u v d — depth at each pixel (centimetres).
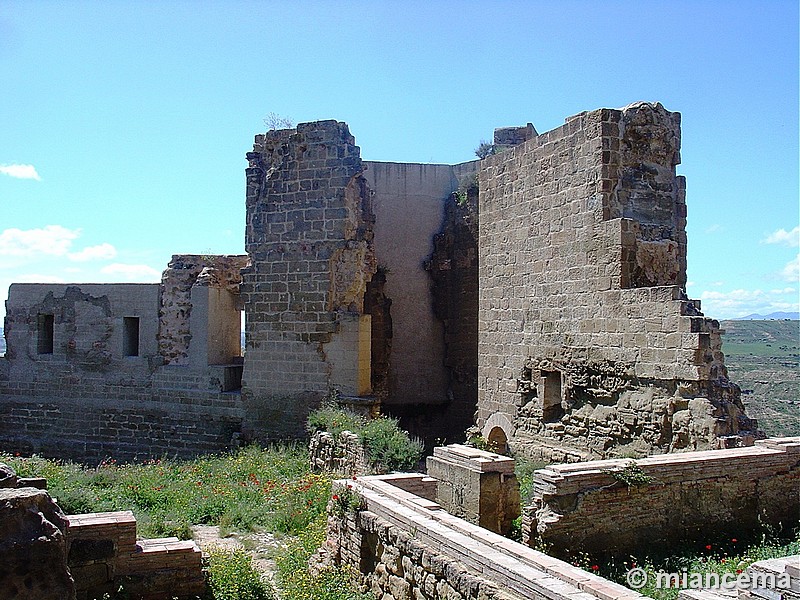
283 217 2252
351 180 2200
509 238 1986
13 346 2644
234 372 2419
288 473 1855
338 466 1769
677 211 1700
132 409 2466
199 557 966
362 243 2206
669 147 1678
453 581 754
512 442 1950
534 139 1867
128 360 2488
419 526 867
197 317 2389
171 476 1848
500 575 713
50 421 2580
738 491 1188
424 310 2725
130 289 2497
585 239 1666
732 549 1117
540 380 1834
